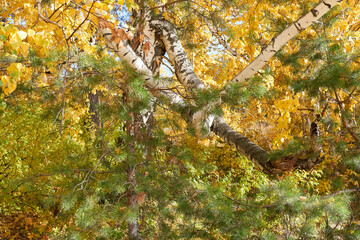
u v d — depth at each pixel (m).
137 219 3.54
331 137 3.11
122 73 3.10
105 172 3.52
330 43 3.46
